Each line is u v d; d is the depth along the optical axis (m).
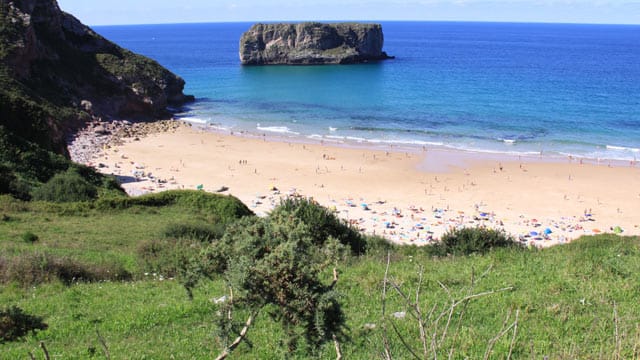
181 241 19.97
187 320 11.21
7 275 14.79
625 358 8.05
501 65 155.75
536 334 9.56
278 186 48.38
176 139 67.00
